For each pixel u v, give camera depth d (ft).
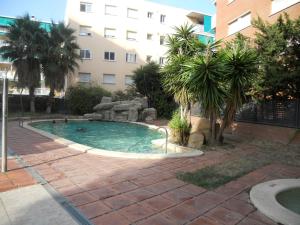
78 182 16.28
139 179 17.34
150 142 38.40
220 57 29.66
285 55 35.91
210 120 32.50
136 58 104.78
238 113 42.19
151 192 15.07
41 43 73.56
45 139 31.35
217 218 12.09
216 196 14.79
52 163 20.38
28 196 13.69
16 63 72.23
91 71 98.07
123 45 102.53
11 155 22.41
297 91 34.22
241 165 22.26
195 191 15.47
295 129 33.83
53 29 77.25
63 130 51.29
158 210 12.74
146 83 75.72
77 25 95.96
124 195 14.47
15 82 76.23
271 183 16.88
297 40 35.58
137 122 62.34
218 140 32.63
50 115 70.85
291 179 17.97
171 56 35.58
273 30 36.65
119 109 68.03
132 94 83.15
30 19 75.36
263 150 29.55
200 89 29.01
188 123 34.30
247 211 12.89
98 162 21.24
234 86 30.04
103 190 15.10
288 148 30.81
